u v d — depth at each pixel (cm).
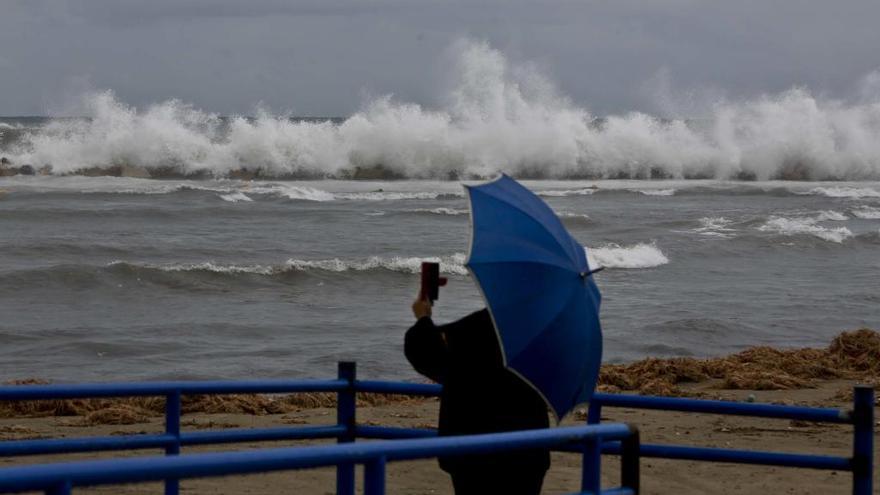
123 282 3875
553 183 9538
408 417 1861
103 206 6506
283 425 1797
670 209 7231
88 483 480
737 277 4447
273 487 1318
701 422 1800
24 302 3528
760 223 6206
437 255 4844
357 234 5606
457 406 829
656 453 992
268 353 2777
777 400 2020
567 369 793
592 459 695
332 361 2677
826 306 3706
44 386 855
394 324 3259
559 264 800
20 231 5391
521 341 773
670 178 10269
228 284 3953
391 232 5706
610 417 1811
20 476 465
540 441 652
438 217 6425
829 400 2027
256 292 3862
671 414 1872
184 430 1730
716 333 3139
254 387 944
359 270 4222
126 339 2942
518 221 811
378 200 7450
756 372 2289
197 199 7081
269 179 9269
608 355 2808
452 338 835
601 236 5631
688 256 5031
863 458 930
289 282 4050
